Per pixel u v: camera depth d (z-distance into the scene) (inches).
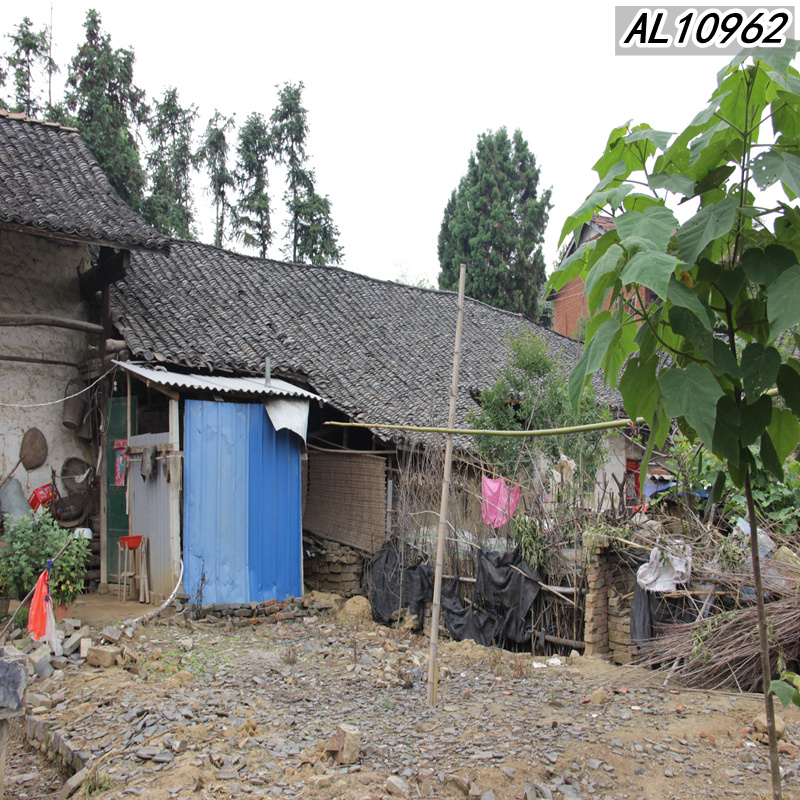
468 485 405.4
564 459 391.9
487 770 184.9
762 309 83.8
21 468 415.2
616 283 76.8
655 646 273.9
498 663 298.0
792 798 169.6
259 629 363.9
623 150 85.9
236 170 1149.1
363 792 174.6
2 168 430.3
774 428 89.9
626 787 178.2
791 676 98.9
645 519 323.9
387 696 259.3
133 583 397.7
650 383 82.6
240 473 404.2
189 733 210.8
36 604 289.6
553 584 326.0
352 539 462.0
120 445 415.2
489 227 1127.0
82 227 382.3
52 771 207.0
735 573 271.6
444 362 642.8
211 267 622.2
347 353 585.3
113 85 909.8
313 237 1139.9
